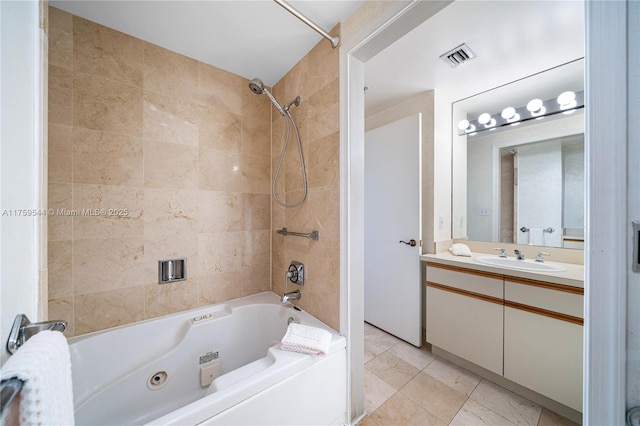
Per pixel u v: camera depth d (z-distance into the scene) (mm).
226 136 1653
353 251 1222
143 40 1347
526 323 1399
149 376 1232
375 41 1089
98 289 1229
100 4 1106
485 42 1450
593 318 400
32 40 596
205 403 782
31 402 350
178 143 1460
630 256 372
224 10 1157
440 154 2129
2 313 479
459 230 2225
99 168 1224
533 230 1858
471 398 1433
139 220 1337
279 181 1765
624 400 376
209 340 1424
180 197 1468
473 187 2154
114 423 1124
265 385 904
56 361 440
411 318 2023
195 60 1523
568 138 1727
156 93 1386
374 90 2061
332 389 1134
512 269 1451
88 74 1195
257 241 1811
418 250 1979
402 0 927
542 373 1336
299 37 1351
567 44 1456
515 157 1948
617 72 378
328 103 1312
